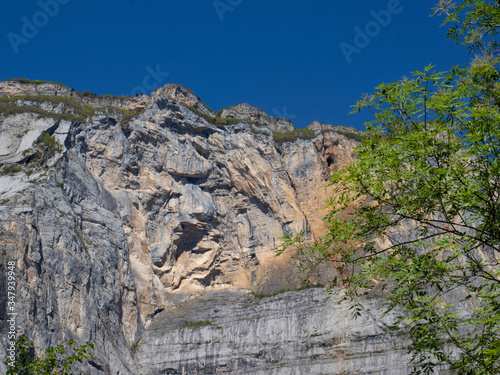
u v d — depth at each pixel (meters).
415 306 19.00
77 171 85.50
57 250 74.06
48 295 69.81
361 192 20.67
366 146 21.53
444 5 21.80
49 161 83.62
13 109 88.38
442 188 18.75
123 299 80.31
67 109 93.62
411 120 20.89
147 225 89.56
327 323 76.62
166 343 78.50
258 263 90.38
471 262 18.97
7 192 78.12
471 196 18.39
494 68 20.78
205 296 87.25
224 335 79.06
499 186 18.41
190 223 91.06
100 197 86.31
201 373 76.12
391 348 71.50
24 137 86.06
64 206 79.31
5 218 72.06
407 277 18.48
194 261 91.00
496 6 20.94
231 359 76.62
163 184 92.50
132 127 92.81
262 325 79.25
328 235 21.19
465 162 19.31
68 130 88.25
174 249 90.31
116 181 89.94
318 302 79.75
